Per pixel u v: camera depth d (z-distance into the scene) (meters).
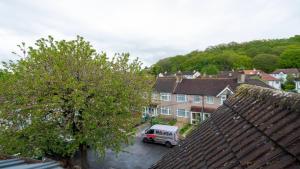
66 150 15.18
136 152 24.69
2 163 5.53
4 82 15.07
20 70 15.20
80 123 15.16
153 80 19.09
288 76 71.56
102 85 15.38
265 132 3.64
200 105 37.91
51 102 14.25
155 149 25.56
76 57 15.98
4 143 14.41
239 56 99.25
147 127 35.31
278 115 3.84
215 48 138.50
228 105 6.57
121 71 17.72
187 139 6.57
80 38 16.44
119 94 16.20
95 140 14.98
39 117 14.06
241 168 3.26
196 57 113.62
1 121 15.05
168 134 26.50
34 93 14.61
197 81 40.06
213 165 3.89
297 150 2.72
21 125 15.12
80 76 15.89
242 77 36.09
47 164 5.46
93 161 22.27
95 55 16.84
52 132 14.35
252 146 3.58
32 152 14.62
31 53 15.27
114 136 16.14
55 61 15.28
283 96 4.15
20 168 4.87
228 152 3.97
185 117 39.62
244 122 4.68
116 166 21.16
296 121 3.31
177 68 108.81
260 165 2.99
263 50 106.44
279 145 3.10
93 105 14.86
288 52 88.50
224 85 37.12
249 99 5.58
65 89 14.55
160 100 42.62
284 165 2.69
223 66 97.25
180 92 39.78
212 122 6.29
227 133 4.75
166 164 5.81
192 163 4.61
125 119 16.64
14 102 14.73
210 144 4.82
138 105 17.56
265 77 65.25
